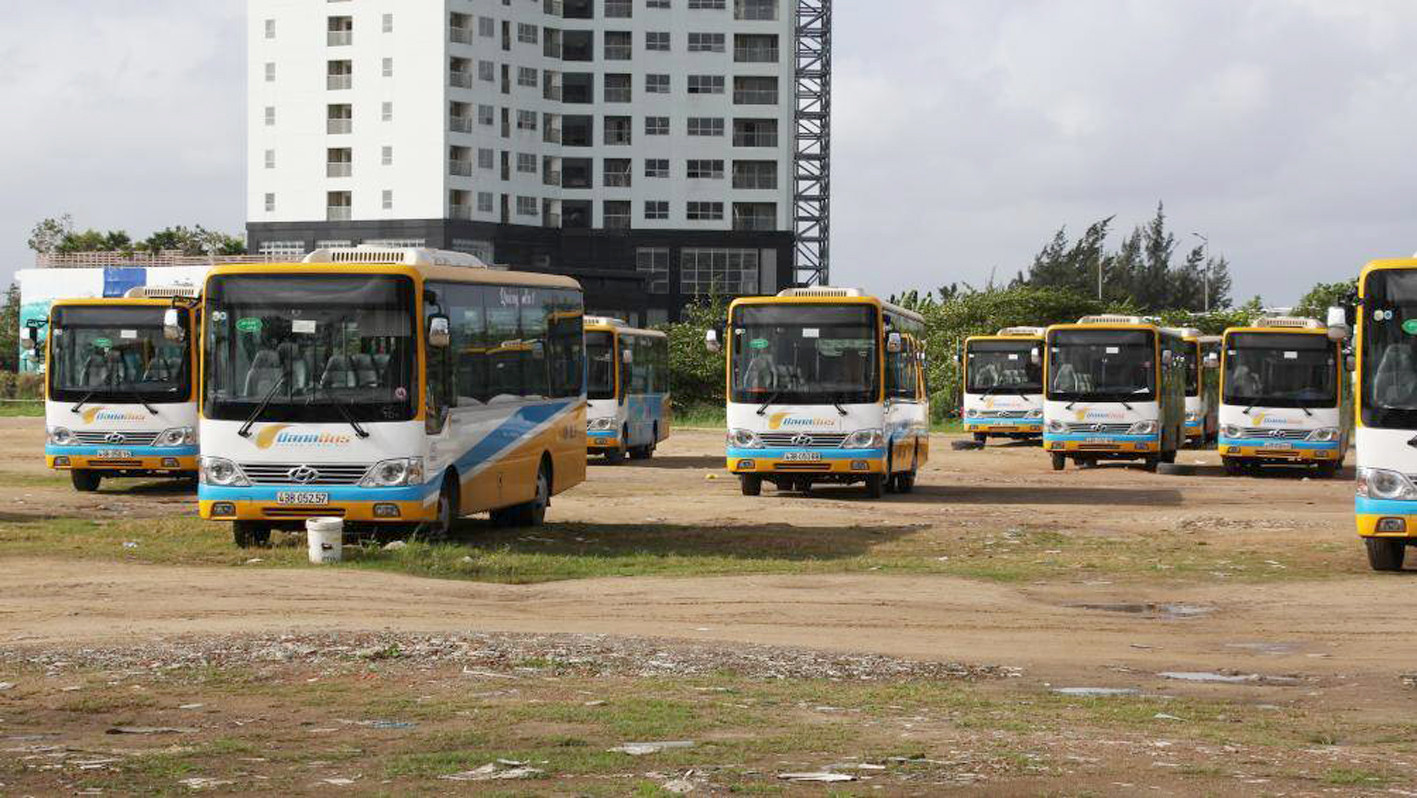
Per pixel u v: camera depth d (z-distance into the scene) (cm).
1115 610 1741
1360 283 2038
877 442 3139
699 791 846
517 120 11156
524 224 11238
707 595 1800
